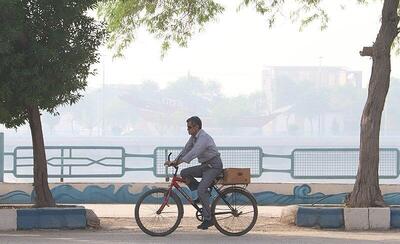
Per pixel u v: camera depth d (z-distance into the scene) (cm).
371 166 1777
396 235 1606
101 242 1443
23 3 1611
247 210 1579
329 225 1714
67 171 2461
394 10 1798
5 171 2431
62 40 1617
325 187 2353
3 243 1416
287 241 1480
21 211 1636
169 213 1579
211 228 1717
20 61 1580
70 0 1628
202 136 1532
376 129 1786
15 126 1791
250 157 2455
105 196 2388
